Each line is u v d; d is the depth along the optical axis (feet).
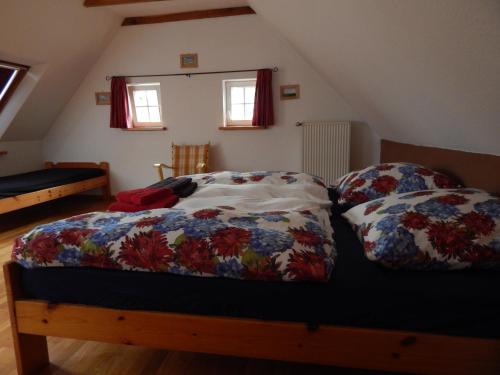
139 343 4.17
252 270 3.69
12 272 4.37
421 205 4.17
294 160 13.28
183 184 7.00
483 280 3.54
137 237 4.12
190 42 13.11
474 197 4.12
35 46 11.08
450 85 4.43
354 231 5.06
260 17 12.46
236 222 4.31
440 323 3.49
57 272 4.29
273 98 12.97
